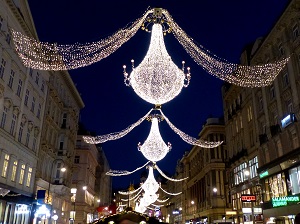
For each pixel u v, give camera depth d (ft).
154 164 98.32
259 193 111.86
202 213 200.75
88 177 205.98
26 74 103.30
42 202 103.35
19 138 101.04
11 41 90.02
